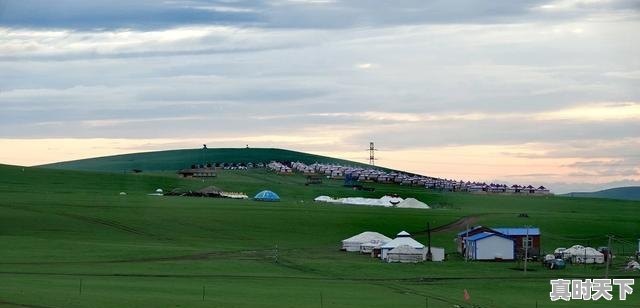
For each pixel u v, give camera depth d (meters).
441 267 171.00
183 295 118.88
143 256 170.62
